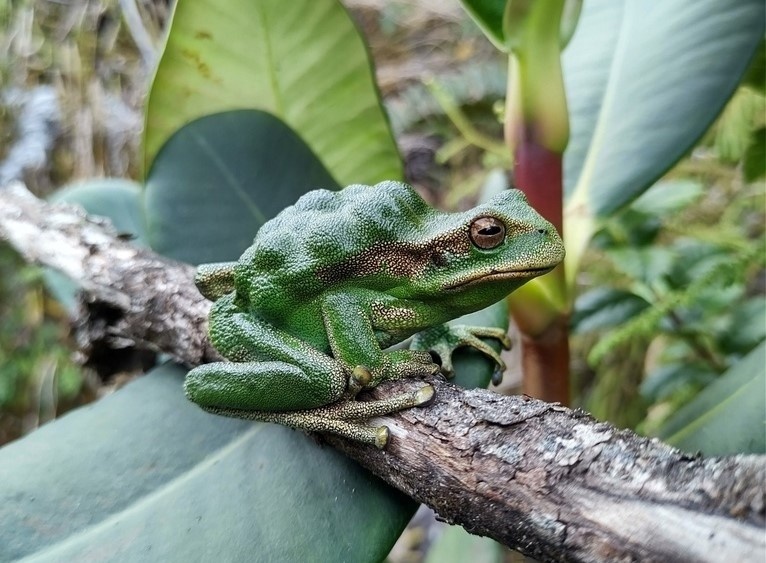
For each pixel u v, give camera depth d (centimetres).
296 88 15
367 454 10
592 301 18
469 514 9
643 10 15
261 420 12
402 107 35
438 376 12
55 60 32
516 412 10
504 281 12
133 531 10
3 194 18
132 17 26
